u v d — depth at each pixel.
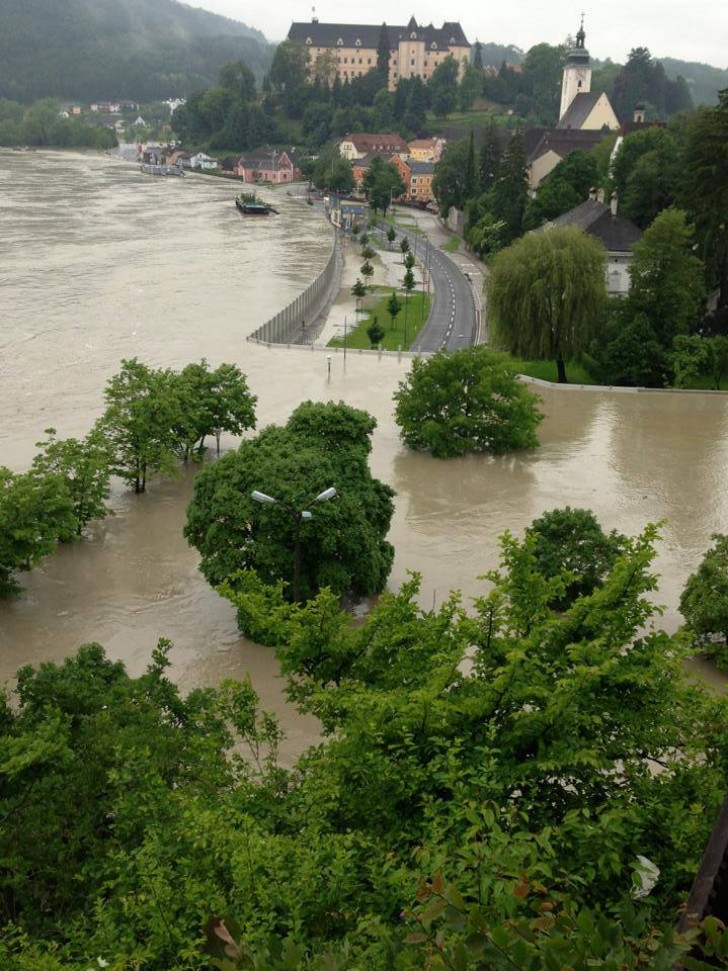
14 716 28.03
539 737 19.39
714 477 67.12
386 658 25.00
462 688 21.83
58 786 22.72
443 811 18.88
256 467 46.09
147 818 20.47
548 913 9.44
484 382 69.44
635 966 8.75
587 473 67.81
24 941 16.30
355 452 49.84
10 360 97.62
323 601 25.02
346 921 15.74
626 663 20.77
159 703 28.47
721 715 20.55
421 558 53.38
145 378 63.88
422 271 173.50
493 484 65.31
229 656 43.12
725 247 102.69
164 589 49.91
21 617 46.69
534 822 18.08
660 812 17.83
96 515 56.19
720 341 93.56
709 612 41.06
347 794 19.45
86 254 167.75
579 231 93.00
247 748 35.16
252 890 15.86
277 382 88.50
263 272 157.88
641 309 95.19
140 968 15.91
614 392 89.12
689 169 105.19
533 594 23.70
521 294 89.50
